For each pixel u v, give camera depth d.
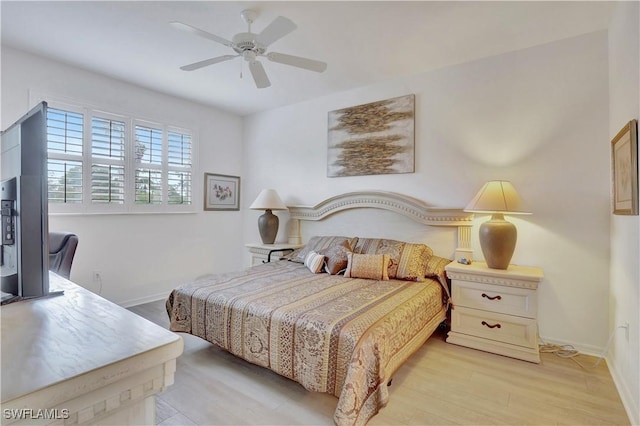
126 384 0.68
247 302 2.24
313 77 3.56
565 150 2.77
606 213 2.61
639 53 1.83
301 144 4.43
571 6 2.30
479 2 2.26
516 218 2.96
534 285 2.49
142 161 3.89
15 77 2.94
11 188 1.17
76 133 3.34
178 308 2.62
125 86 3.71
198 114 4.49
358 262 2.99
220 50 2.96
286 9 2.33
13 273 1.16
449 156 3.31
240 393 2.05
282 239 4.65
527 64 2.92
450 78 3.29
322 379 1.80
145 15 2.42
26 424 0.55
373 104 3.76
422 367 2.40
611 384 2.18
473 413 1.86
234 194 4.98
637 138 1.86
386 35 2.69
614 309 2.41
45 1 2.25
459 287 2.82
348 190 4.01
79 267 3.38
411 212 3.46
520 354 2.53
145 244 3.93
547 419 1.81
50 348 0.72
